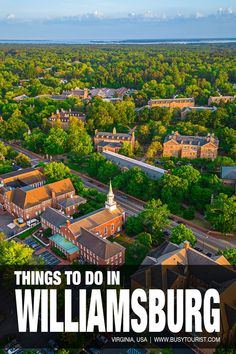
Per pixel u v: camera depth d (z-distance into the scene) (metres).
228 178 180.38
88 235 131.62
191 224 158.62
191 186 172.75
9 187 179.25
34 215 162.75
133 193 178.38
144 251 130.50
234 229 147.12
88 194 178.62
